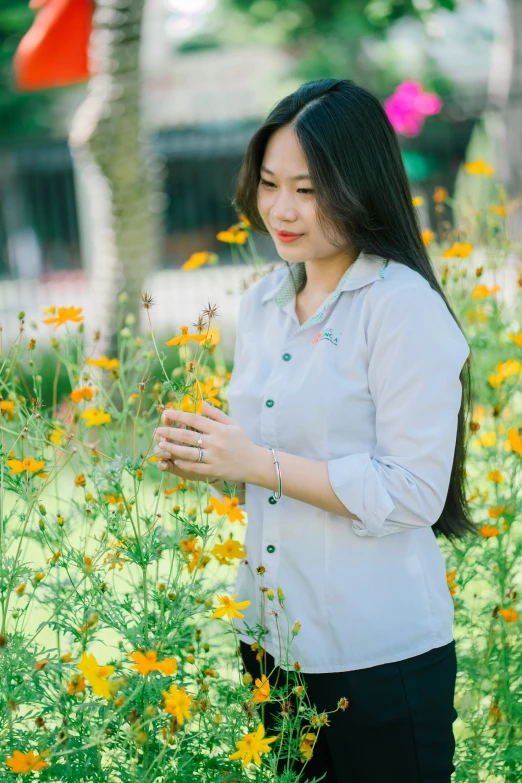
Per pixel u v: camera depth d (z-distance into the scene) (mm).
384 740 1514
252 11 12883
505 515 1997
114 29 5668
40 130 16062
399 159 1556
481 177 3881
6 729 1352
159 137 12656
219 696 1848
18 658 1438
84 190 10828
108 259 6027
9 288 11102
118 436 1975
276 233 1546
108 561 1522
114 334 5965
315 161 1454
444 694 1532
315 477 1433
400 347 1426
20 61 6043
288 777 1468
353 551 1516
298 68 14031
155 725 1500
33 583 1429
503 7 6973
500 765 1885
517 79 6957
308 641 1535
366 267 1516
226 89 15602
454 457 1659
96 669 1198
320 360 1511
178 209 14195
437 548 1605
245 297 1753
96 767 1429
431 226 8352
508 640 1984
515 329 3010
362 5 11617
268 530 1574
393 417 1437
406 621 1505
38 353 5973
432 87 13305
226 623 1758
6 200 13656
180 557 1567
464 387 1687
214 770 1544
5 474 1597
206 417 1479
